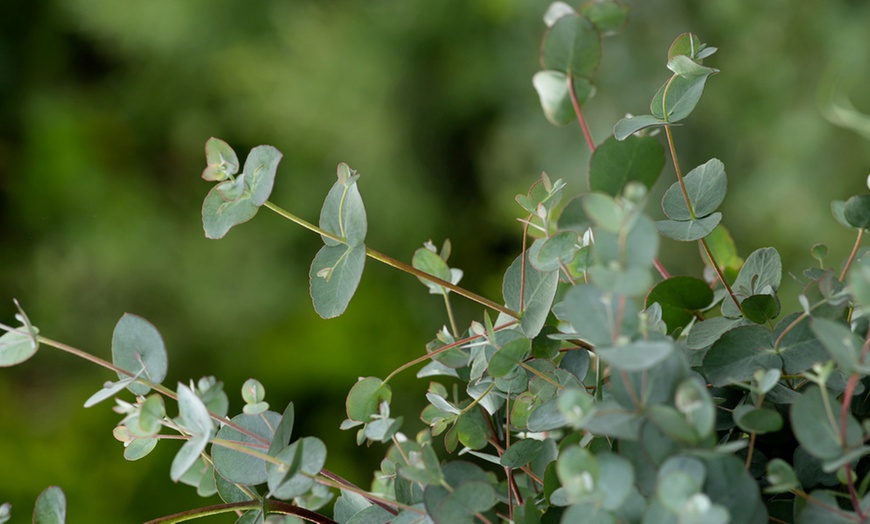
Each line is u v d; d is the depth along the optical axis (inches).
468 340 38.0
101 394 36.2
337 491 41.7
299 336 172.7
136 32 210.2
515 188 189.9
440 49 199.8
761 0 147.4
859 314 36.3
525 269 37.8
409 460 36.6
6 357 36.3
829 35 139.3
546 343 38.2
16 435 150.5
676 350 33.5
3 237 207.9
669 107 37.6
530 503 35.6
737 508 33.2
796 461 35.8
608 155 34.0
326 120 203.8
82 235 207.0
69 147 209.3
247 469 37.2
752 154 153.5
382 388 38.4
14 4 216.5
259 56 209.0
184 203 213.6
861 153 137.6
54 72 221.0
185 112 215.8
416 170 202.7
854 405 36.5
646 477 33.5
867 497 33.9
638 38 161.6
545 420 36.6
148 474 132.4
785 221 147.7
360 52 200.4
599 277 32.4
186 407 34.9
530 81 187.6
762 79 148.5
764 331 36.2
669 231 38.1
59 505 35.7
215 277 202.8
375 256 37.2
